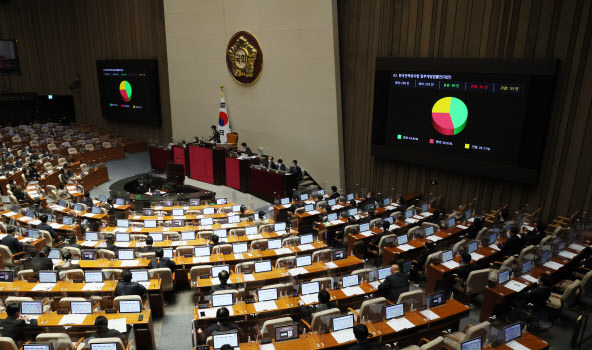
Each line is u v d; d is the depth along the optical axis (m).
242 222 13.52
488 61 13.16
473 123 13.83
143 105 26.72
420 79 14.88
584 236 11.19
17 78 29.94
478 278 8.95
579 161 12.11
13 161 21.41
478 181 14.45
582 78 11.77
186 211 14.73
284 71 19.23
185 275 10.27
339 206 15.20
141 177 20.88
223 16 21.00
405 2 15.28
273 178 17.30
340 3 17.25
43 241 11.73
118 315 7.64
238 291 8.03
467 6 13.72
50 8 30.03
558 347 7.92
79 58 30.86
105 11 27.75
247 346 6.79
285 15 18.55
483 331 6.54
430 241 11.20
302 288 8.33
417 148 15.45
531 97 12.45
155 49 25.59
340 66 17.72
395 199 16.38
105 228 12.86
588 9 11.44
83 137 27.75
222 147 19.48
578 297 8.51
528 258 9.73
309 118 18.78
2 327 6.98
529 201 13.34
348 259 10.23
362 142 17.64
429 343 6.43
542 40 12.34
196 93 23.36
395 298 8.31
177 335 8.67
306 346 6.79
